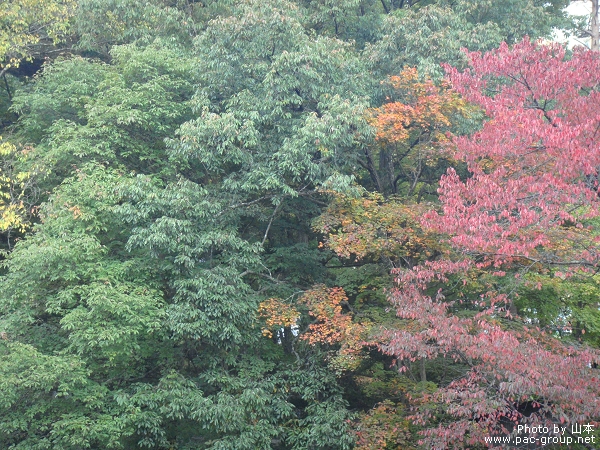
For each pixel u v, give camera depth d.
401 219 15.62
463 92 12.26
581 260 11.87
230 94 17.28
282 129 16.52
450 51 17.56
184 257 14.80
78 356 13.33
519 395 11.44
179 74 18.23
